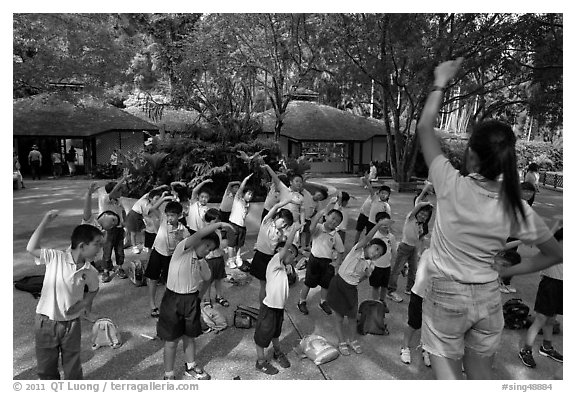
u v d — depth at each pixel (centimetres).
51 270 351
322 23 1884
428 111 212
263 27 2089
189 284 407
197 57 2050
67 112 2439
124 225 848
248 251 876
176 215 553
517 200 187
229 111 1681
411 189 2025
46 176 2422
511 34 1534
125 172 1166
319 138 2689
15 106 2431
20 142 2469
